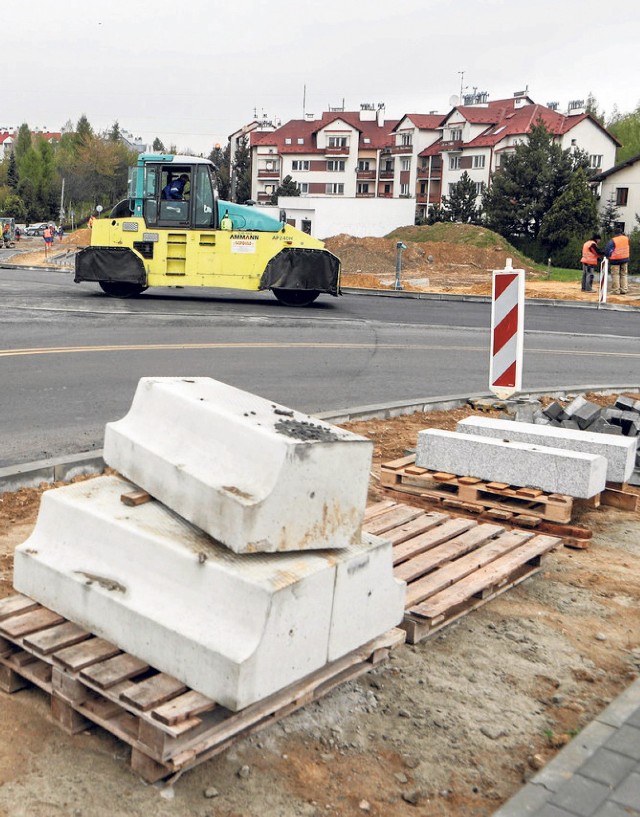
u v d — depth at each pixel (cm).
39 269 3506
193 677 357
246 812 342
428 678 453
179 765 339
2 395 1041
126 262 2173
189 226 2167
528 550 586
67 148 13200
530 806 343
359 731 401
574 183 6159
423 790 364
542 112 8219
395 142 9575
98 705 372
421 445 733
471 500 691
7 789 346
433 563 538
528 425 804
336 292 2234
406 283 3584
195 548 381
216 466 394
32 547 431
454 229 6106
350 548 406
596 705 438
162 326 1741
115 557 402
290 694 377
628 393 1323
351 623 402
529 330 2039
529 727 415
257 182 10356
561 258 6134
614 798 350
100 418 955
